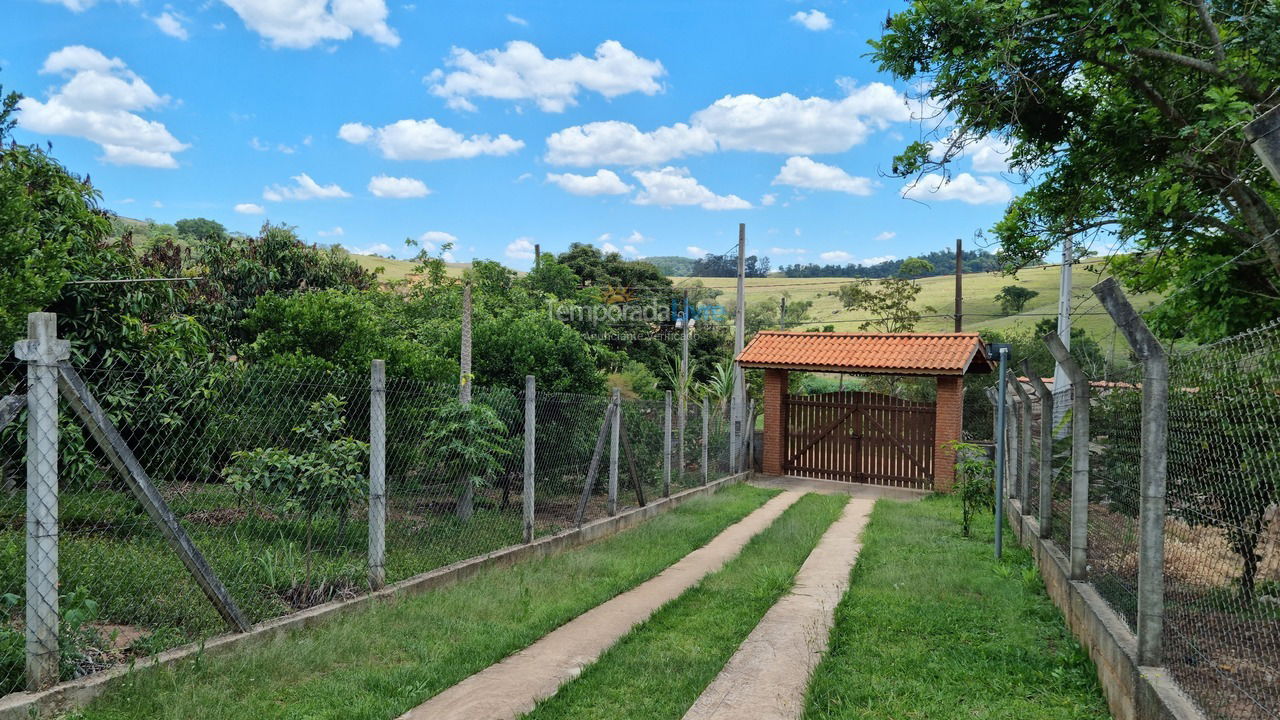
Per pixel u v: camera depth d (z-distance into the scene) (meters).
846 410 18.23
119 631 5.06
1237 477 3.64
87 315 8.05
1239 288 7.17
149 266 12.16
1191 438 4.16
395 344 10.41
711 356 32.97
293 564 6.33
